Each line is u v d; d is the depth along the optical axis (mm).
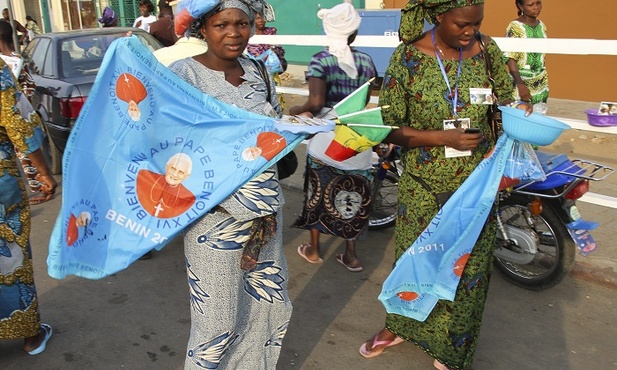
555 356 3193
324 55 3682
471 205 2594
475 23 2432
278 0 11641
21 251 3055
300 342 3357
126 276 4195
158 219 2236
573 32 8031
